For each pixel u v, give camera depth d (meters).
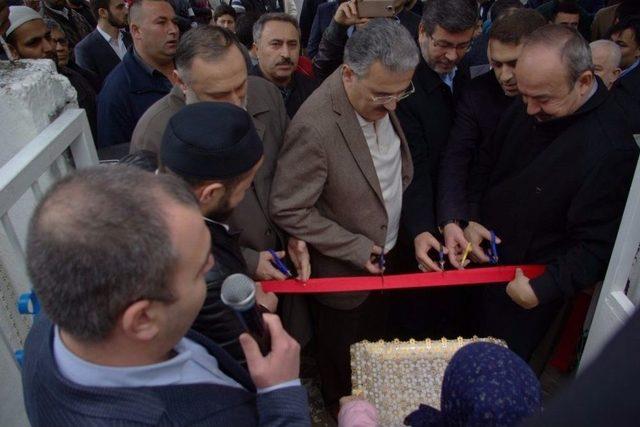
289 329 2.12
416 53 1.54
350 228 1.88
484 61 2.85
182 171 1.20
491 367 0.77
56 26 3.07
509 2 3.41
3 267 1.42
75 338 0.70
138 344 0.72
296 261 1.88
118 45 3.88
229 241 1.26
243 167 1.24
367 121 1.73
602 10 3.93
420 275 1.94
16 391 1.39
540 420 0.41
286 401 0.93
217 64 1.53
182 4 5.07
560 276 1.72
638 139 1.65
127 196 0.68
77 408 0.71
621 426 0.35
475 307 2.33
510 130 1.88
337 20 2.57
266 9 5.90
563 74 1.52
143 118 1.77
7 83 1.49
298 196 1.74
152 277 0.67
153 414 0.72
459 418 0.78
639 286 1.56
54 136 1.48
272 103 1.92
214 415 0.80
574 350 2.29
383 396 1.53
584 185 1.62
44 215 0.67
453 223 2.05
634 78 2.84
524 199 1.81
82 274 0.64
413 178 2.19
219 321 1.06
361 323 2.16
